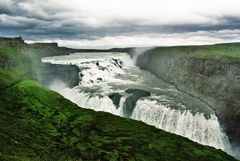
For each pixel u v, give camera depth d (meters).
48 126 124.25
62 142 108.50
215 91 169.00
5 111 133.88
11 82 181.62
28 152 84.06
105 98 169.75
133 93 176.12
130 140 114.56
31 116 134.38
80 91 190.38
